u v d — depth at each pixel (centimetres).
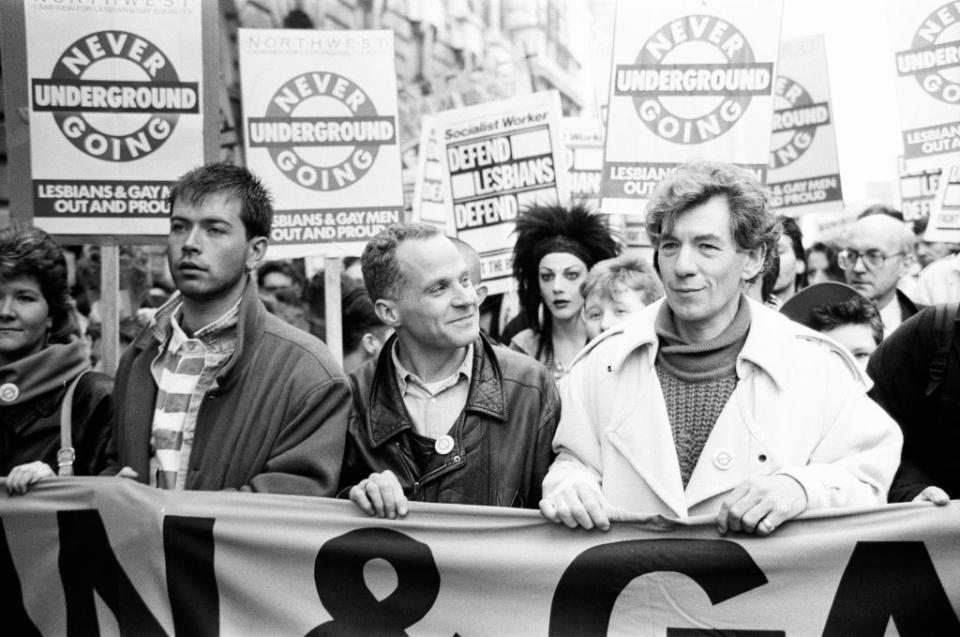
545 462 356
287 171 534
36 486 352
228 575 340
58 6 496
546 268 548
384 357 368
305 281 709
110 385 394
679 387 326
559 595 328
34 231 408
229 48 773
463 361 362
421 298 350
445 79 859
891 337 382
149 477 362
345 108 537
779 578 317
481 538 332
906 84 545
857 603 314
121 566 345
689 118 521
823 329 479
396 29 822
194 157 499
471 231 582
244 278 372
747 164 518
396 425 355
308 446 350
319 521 338
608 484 329
